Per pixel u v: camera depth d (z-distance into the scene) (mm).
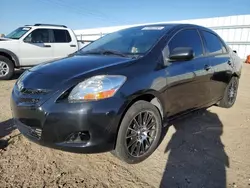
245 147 3266
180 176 2566
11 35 8461
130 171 2623
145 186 2385
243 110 4906
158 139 2994
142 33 3582
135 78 2637
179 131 3682
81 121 2303
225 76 4375
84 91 2359
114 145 2549
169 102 3094
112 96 2422
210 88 3982
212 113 4609
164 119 3111
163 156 2951
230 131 3775
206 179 2531
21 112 2529
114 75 2535
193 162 2842
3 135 3307
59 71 2662
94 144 2387
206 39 4023
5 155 2809
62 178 2453
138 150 2746
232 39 17766
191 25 3840
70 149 2373
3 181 2355
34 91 2496
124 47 3410
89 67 2684
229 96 4824
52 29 8586
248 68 12781
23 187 2291
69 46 8953
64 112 2311
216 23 18547
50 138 2385
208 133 3662
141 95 2697
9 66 7703
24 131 2627
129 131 2635
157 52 3053
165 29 3490
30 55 8062
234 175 2611
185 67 3301
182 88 3271
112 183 2406
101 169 2635
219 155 3025
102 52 3414
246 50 17094
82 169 2623
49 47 8461
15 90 2807
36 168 2598
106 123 2385
